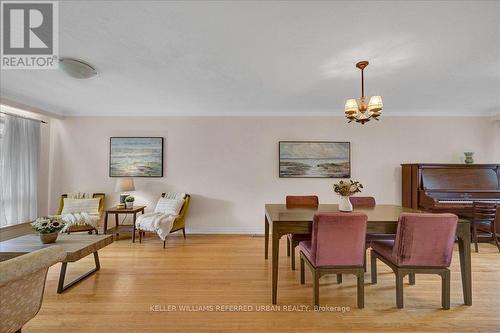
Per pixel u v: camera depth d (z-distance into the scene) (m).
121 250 3.44
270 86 3.04
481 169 3.85
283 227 2.10
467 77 2.73
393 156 4.34
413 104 3.87
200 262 3.01
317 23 1.75
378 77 2.73
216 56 2.25
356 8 1.58
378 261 3.10
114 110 4.25
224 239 4.00
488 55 2.20
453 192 3.73
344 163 4.34
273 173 4.38
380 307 2.04
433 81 2.85
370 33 1.86
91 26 1.79
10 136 3.65
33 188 3.98
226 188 4.39
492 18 1.67
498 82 2.88
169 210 3.93
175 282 2.47
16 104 3.51
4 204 3.60
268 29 1.82
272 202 4.37
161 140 4.37
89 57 2.27
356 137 4.36
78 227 3.66
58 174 4.34
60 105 3.93
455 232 1.99
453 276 2.61
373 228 2.12
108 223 4.32
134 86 3.04
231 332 1.72
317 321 1.85
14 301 1.28
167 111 4.33
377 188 4.34
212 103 3.84
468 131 4.34
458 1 1.51
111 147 4.34
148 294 2.23
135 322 1.82
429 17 1.67
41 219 2.53
